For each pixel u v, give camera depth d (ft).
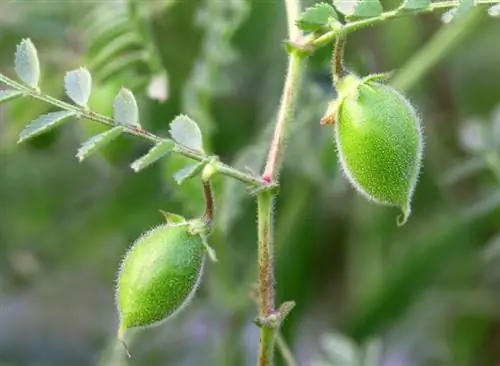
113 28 1.04
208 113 1.10
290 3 0.83
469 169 1.10
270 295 0.78
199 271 0.77
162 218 1.24
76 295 1.36
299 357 1.32
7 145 1.14
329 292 1.38
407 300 1.24
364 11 0.76
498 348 1.32
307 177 1.17
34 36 1.16
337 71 0.79
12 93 0.77
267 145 1.09
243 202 1.15
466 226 1.22
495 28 1.32
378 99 0.78
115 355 1.08
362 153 0.78
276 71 1.23
